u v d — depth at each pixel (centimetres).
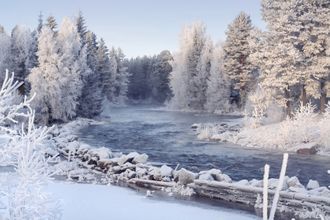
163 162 2144
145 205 1228
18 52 4931
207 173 1575
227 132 3262
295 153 2534
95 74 5488
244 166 2062
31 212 412
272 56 3269
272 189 1395
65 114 4484
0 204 434
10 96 425
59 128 4144
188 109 7075
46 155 2006
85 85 5016
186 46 7306
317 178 1780
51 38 4334
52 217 436
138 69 11462
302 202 1280
